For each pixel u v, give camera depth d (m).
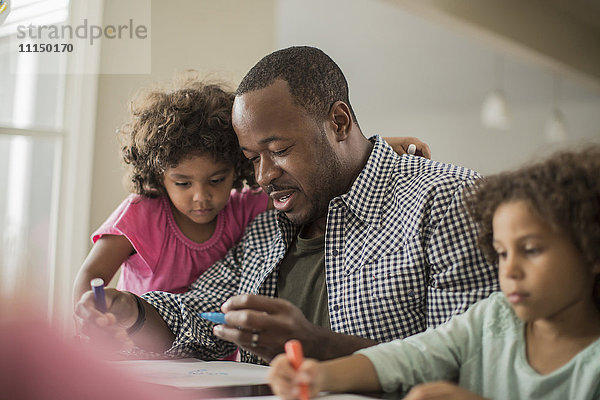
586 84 4.67
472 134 5.77
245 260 1.24
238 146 1.28
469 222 0.97
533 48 3.77
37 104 2.02
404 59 5.07
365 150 1.17
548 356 0.68
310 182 1.06
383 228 1.07
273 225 1.26
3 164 1.96
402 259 1.02
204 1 2.29
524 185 0.66
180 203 1.26
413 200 1.05
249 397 0.67
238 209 1.38
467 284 0.96
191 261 1.32
